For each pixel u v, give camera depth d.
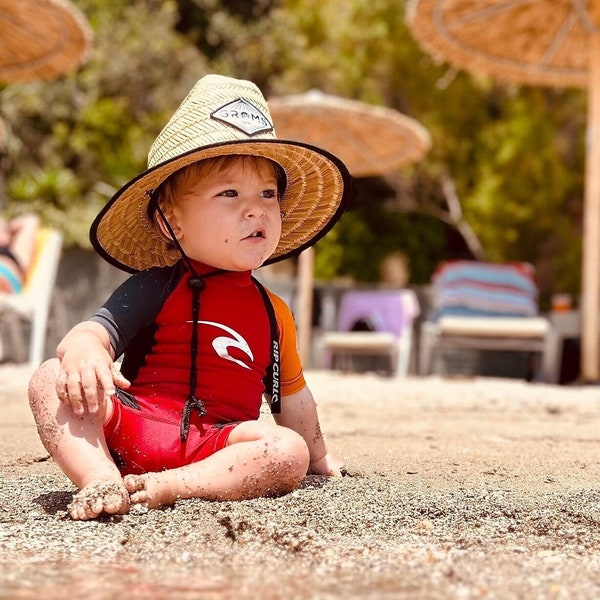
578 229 13.65
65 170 13.54
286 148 1.76
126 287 1.71
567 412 3.95
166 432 1.64
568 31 7.41
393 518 1.45
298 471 1.60
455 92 13.16
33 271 7.50
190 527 1.36
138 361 1.71
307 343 8.90
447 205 14.97
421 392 5.06
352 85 13.85
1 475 1.91
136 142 13.59
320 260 14.44
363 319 9.82
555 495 1.69
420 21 7.20
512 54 7.74
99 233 1.82
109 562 1.15
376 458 2.27
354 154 9.38
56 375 1.57
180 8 14.83
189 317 1.71
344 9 14.23
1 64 7.41
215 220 1.72
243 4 14.98
